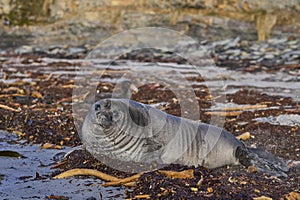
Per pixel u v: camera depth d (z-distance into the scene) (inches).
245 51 1546.5
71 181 534.0
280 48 1573.6
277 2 1759.4
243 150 555.2
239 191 485.4
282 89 1048.2
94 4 1881.2
